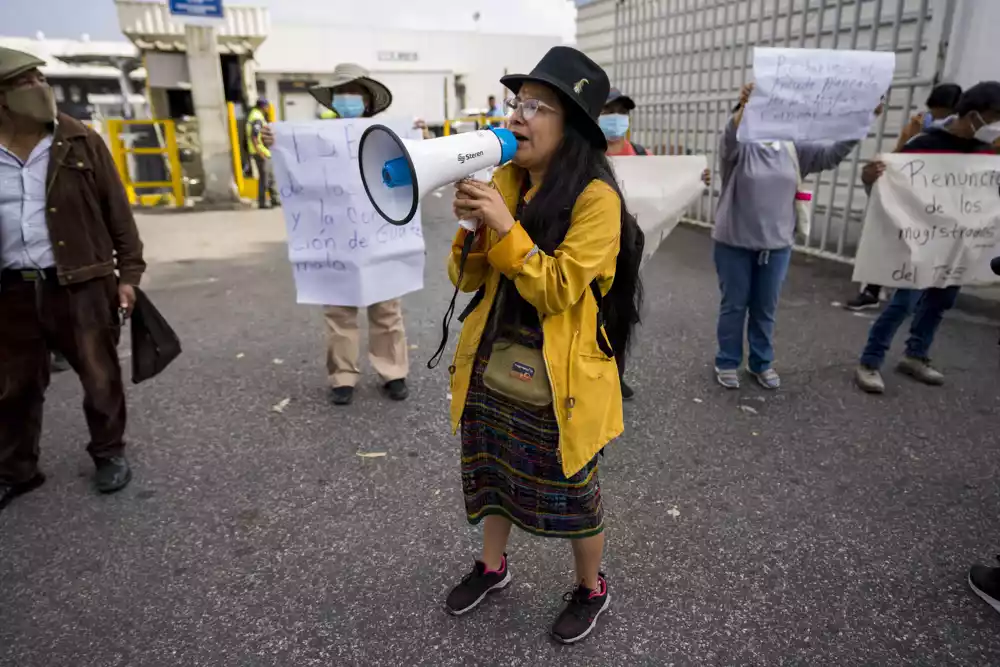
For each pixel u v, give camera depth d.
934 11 6.09
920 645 2.21
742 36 8.43
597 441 1.93
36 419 3.03
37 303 2.79
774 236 3.81
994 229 3.81
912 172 3.78
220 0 10.39
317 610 2.38
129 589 2.48
